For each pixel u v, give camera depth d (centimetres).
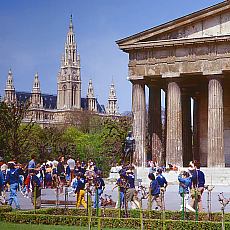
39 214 3641
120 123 14050
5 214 3662
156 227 3288
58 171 6097
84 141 19012
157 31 7694
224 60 7400
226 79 8275
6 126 9988
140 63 7850
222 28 7462
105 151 14750
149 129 8494
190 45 7562
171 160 7650
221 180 7069
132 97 7956
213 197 5484
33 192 4312
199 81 8612
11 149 9875
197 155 9100
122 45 7894
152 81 8300
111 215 3809
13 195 4416
